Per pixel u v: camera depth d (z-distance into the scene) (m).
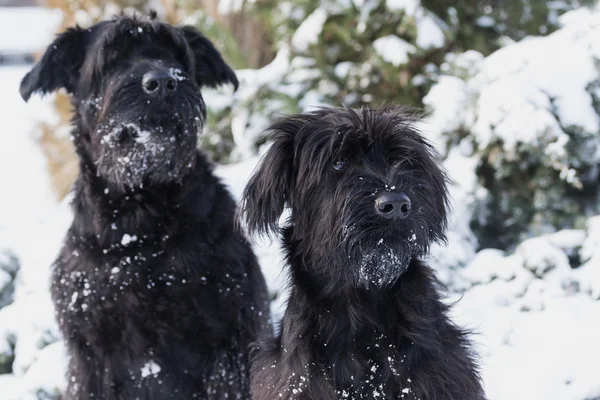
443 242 3.67
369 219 2.98
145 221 4.00
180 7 8.79
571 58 5.58
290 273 3.36
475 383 3.30
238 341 4.14
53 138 9.24
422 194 3.19
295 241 3.36
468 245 5.45
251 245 4.42
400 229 3.01
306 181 3.26
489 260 5.16
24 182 12.53
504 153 5.58
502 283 4.96
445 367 3.19
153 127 4.04
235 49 8.05
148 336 3.99
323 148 3.20
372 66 6.88
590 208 5.64
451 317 3.95
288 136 3.40
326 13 6.88
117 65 4.31
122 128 4.04
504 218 5.79
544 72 5.52
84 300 3.98
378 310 3.21
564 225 5.62
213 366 4.12
